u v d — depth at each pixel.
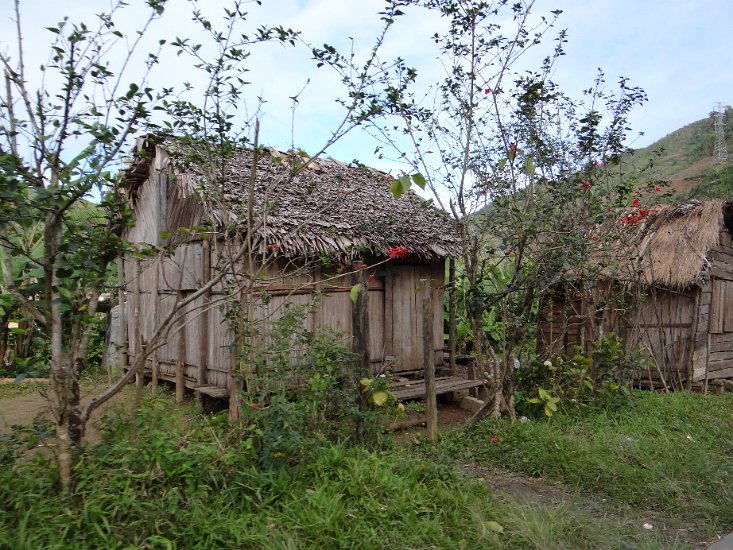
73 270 3.15
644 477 4.57
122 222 3.47
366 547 3.15
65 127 3.17
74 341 3.37
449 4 5.58
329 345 4.89
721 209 8.58
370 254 7.08
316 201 6.84
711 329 8.84
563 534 3.59
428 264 8.02
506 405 6.02
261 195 6.24
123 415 4.31
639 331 8.76
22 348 9.34
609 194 6.36
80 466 3.22
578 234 5.77
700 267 8.20
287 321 4.62
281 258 6.41
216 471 3.59
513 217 5.63
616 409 6.54
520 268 5.82
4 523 2.90
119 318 9.13
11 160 2.90
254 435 3.92
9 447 3.44
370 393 4.96
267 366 4.39
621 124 6.59
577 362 6.64
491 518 3.71
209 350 6.83
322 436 4.40
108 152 3.29
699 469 4.71
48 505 3.05
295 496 3.56
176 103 3.80
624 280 8.13
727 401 7.36
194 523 3.12
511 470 4.93
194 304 7.07
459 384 7.13
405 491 3.77
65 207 3.09
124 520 3.05
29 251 3.41
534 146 6.10
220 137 4.04
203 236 4.25
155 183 7.88
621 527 3.81
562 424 5.90
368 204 7.59
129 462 3.34
